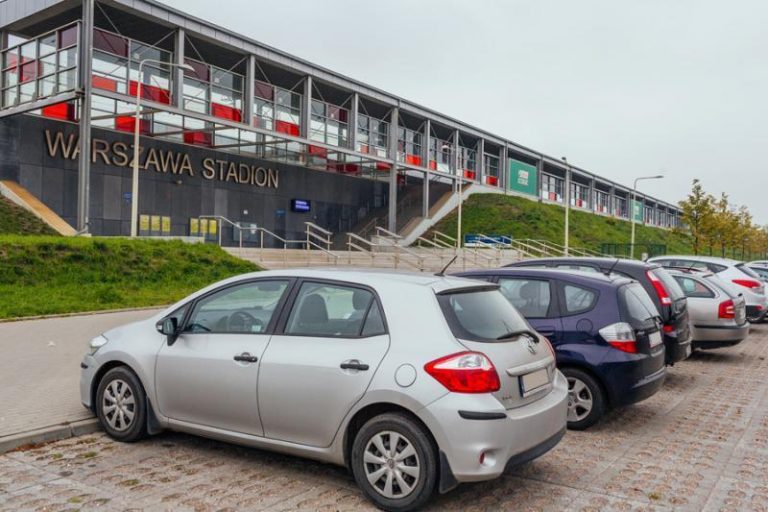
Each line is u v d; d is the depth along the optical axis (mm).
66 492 4145
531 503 4195
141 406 5086
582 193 64750
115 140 25109
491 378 3908
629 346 5926
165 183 27250
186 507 3959
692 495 4418
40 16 22156
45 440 5156
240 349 4641
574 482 4625
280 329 4598
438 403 3836
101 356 5355
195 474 4551
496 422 3816
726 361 10391
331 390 4188
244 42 25156
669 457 5270
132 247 17750
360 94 31812
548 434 4227
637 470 4922
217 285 5090
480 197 46562
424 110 37375
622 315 6031
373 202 41469
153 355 5043
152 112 23047
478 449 3766
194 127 27656
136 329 5359
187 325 5086
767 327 15297
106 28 23719
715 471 4934
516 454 3936
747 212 52719
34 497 4051
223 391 4652
